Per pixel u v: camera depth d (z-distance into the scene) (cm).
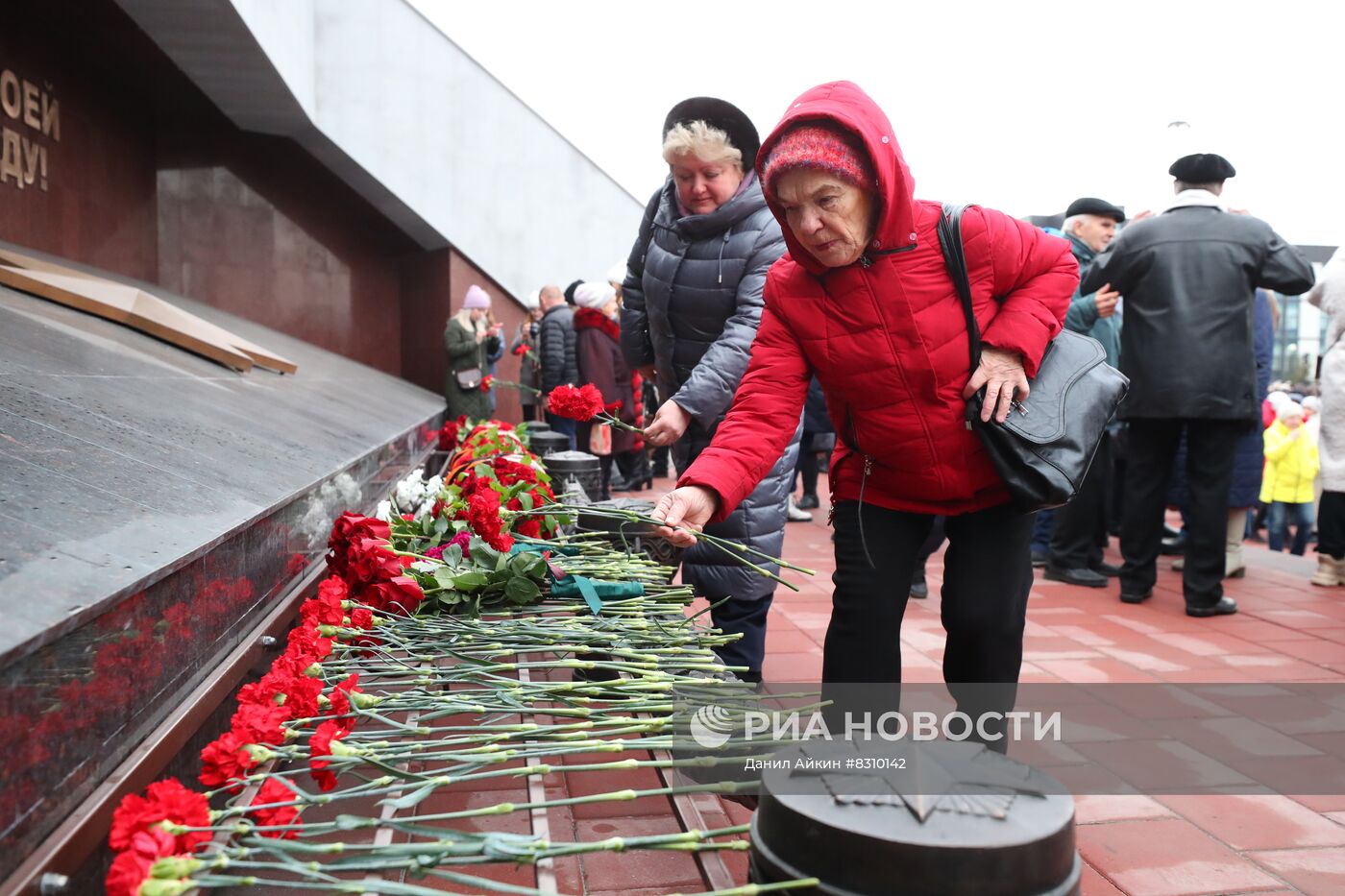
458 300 1362
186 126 1207
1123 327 518
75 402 241
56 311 404
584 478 492
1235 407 478
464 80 1335
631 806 250
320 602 190
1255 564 673
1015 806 110
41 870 107
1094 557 612
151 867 100
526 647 196
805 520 838
